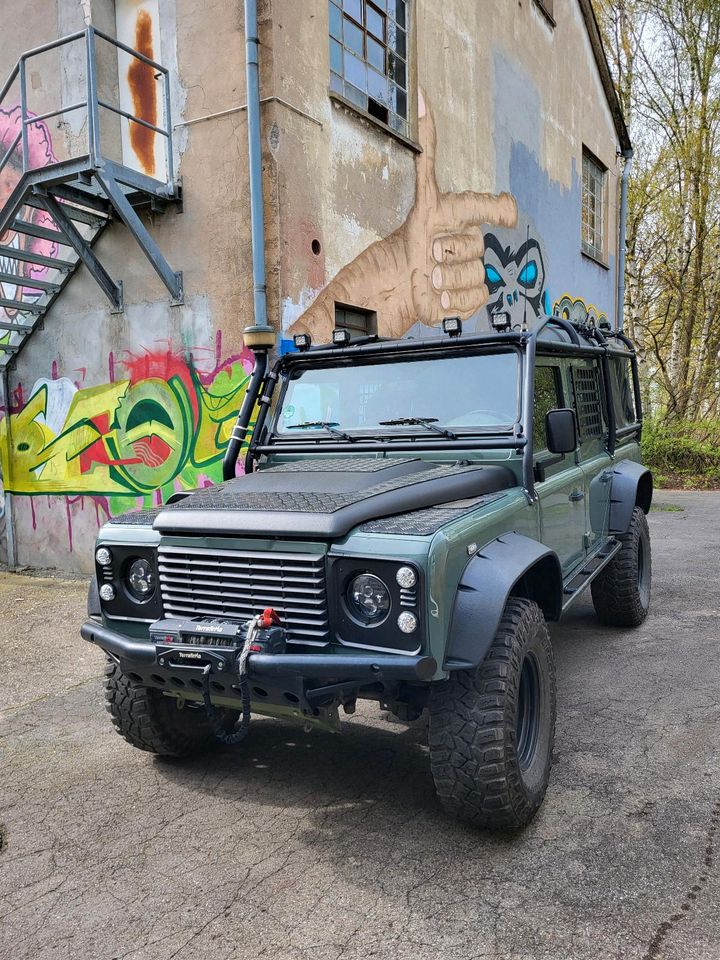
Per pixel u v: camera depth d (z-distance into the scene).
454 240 10.80
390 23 9.36
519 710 3.32
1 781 3.85
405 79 9.69
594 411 5.55
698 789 3.49
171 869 3.02
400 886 2.85
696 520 11.58
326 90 7.86
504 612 3.26
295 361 4.58
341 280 8.16
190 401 7.72
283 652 2.93
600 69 16.77
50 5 8.42
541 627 3.37
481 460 3.86
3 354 8.95
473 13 11.32
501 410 3.89
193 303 7.61
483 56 11.66
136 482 8.17
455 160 10.82
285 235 7.22
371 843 3.16
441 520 3.00
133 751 4.18
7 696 5.09
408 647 2.76
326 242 7.89
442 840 3.16
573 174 15.55
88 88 6.71
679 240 20.27
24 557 9.18
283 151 7.18
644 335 21.06
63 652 5.99
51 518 8.89
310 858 3.06
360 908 2.73
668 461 17.86
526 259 13.34
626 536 5.73
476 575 3.00
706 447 17.62
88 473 8.54
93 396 8.41
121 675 3.78
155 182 7.37
